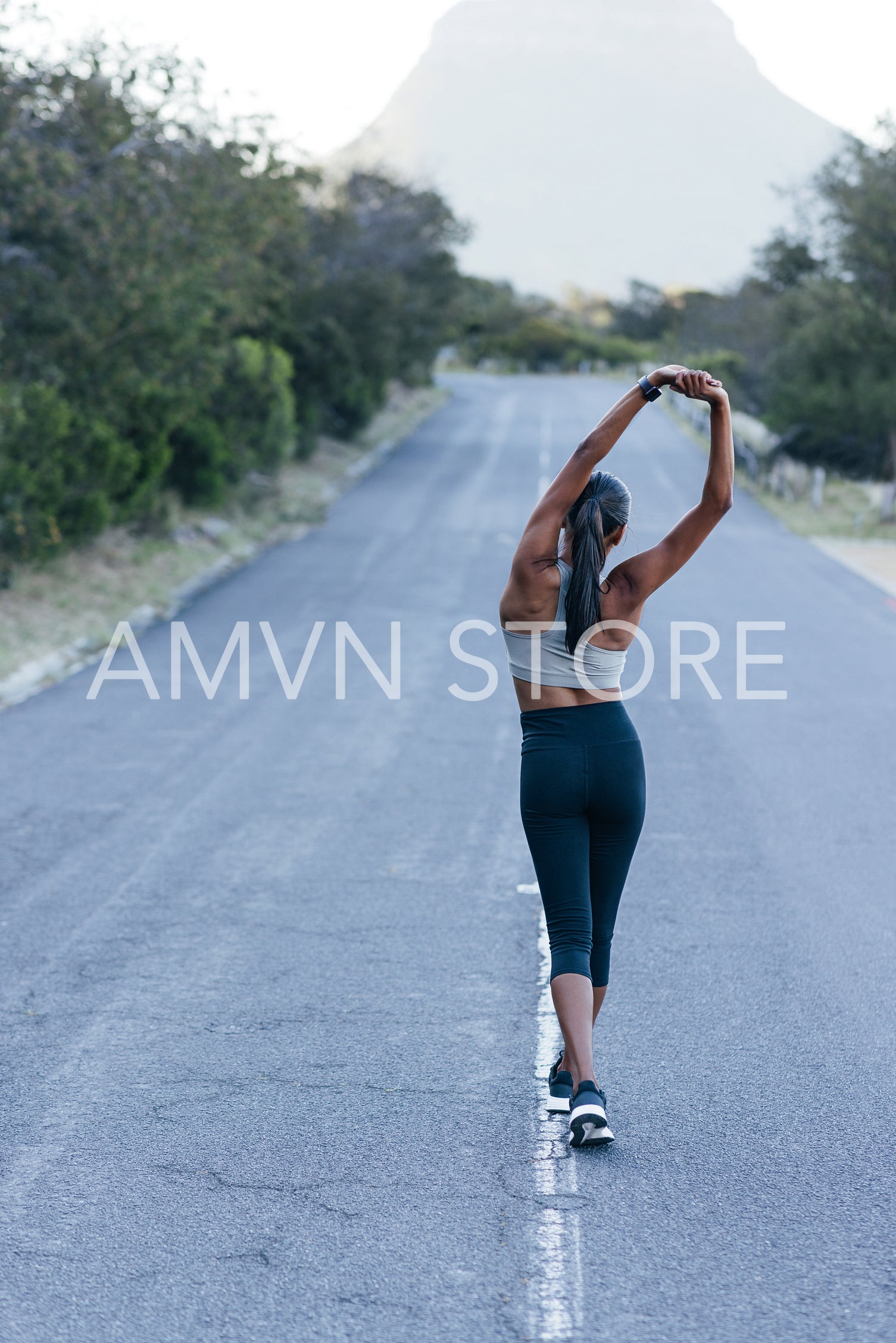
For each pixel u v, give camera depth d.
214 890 6.42
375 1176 3.69
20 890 6.41
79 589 15.45
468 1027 4.80
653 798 8.20
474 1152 3.84
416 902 6.26
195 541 20.27
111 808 7.88
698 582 18.66
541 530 3.68
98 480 17.06
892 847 7.22
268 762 9.02
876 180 28.25
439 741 9.66
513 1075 4.39
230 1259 3.27
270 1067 4.45
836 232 29.34
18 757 9.11
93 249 15.84
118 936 5.78
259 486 25.92
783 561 21.23
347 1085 4.31
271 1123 4.03
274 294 24.14
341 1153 3.83
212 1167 3.75
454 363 91.75
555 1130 3.98
